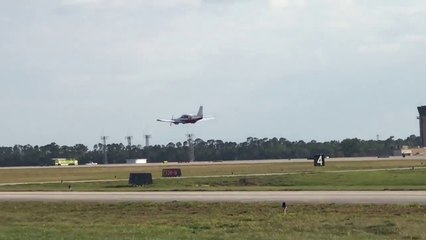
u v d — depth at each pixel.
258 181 76.31
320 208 37.91
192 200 46.72
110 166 166.50
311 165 121.62
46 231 29.58
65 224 33.72
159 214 38.84
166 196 52.56
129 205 44.59
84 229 30.28
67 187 73.81
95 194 58.25
